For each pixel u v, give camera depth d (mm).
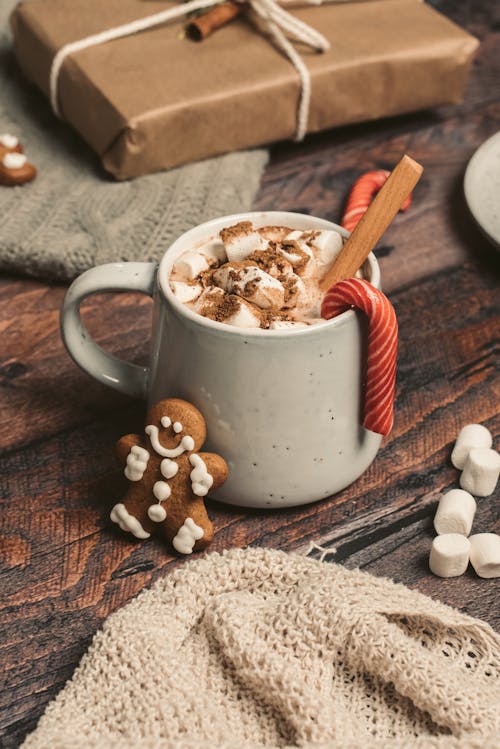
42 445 723
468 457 704
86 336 705
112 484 704
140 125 829
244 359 636
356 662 624
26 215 833
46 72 885
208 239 694
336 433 664
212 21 885
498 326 801
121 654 615
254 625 631
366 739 593
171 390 666
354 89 891
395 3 944
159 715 598
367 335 653
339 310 651
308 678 615
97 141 856
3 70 966
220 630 622
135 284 673
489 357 781
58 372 764
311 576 649
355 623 622
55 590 659
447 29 920
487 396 757
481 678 621
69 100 873
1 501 695
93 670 615
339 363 646
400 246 854
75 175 869
